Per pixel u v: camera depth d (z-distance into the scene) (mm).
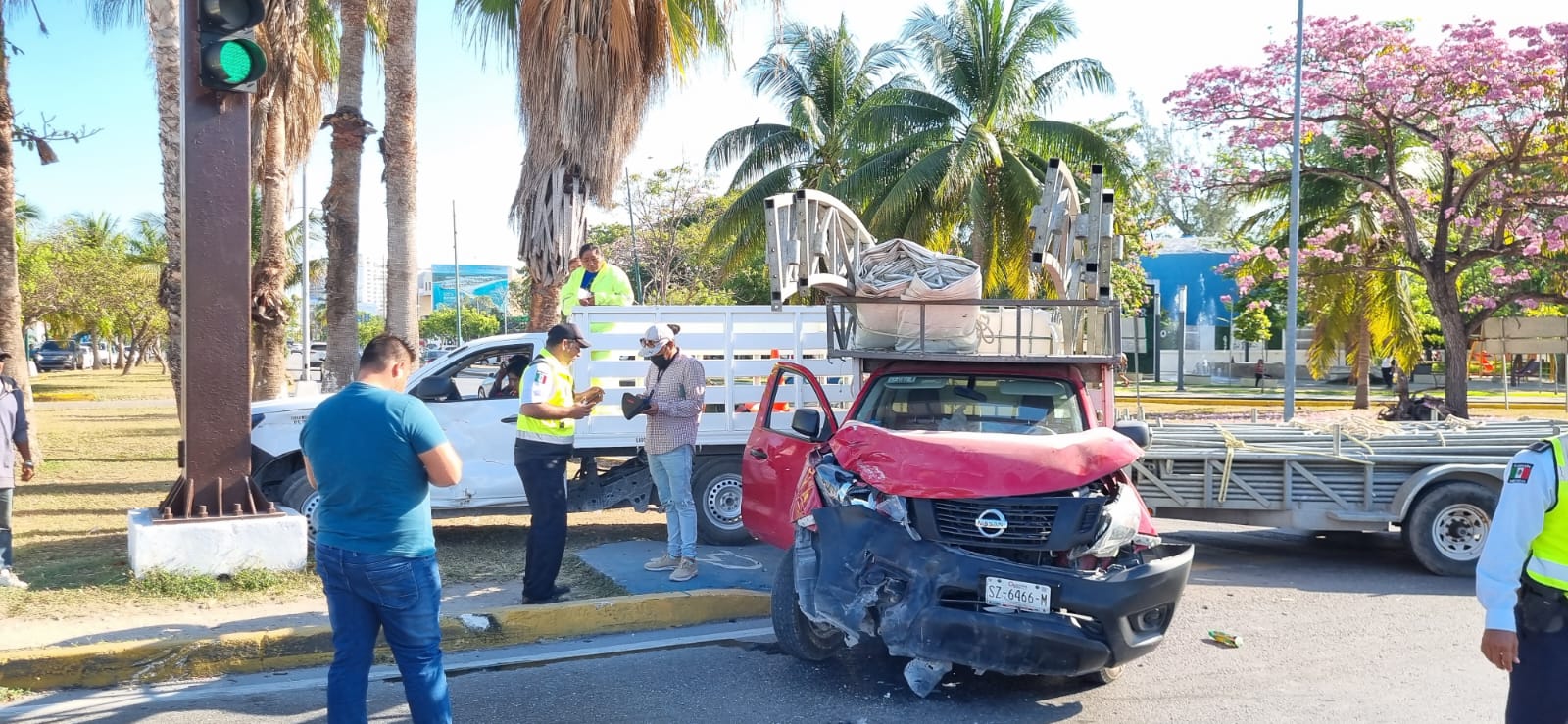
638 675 6105
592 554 8969
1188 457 9250
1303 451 9250
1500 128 22047
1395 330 27219
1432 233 26344
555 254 14984
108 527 10352
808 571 5750
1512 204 22359
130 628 6512
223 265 7852
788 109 30203
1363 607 7750
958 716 5473
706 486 9828
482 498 9477
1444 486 8906
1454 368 23656
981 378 7055
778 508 7715
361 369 4727
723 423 9875
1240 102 23359
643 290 43531
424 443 4488
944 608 5262
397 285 14305
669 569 8234
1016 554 5457
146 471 15172
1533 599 3496
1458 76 21281
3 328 15117
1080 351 7879
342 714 4480
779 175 27719
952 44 25234
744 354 9977
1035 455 5543
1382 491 9109
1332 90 22469
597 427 9703
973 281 7039
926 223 24031
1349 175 24266
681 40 15938
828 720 5402
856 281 7367
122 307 45375
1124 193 25016
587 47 14477
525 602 7289
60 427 23297
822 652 6293
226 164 7840
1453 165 23438
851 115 28953
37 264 42531
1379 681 6031
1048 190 8828
